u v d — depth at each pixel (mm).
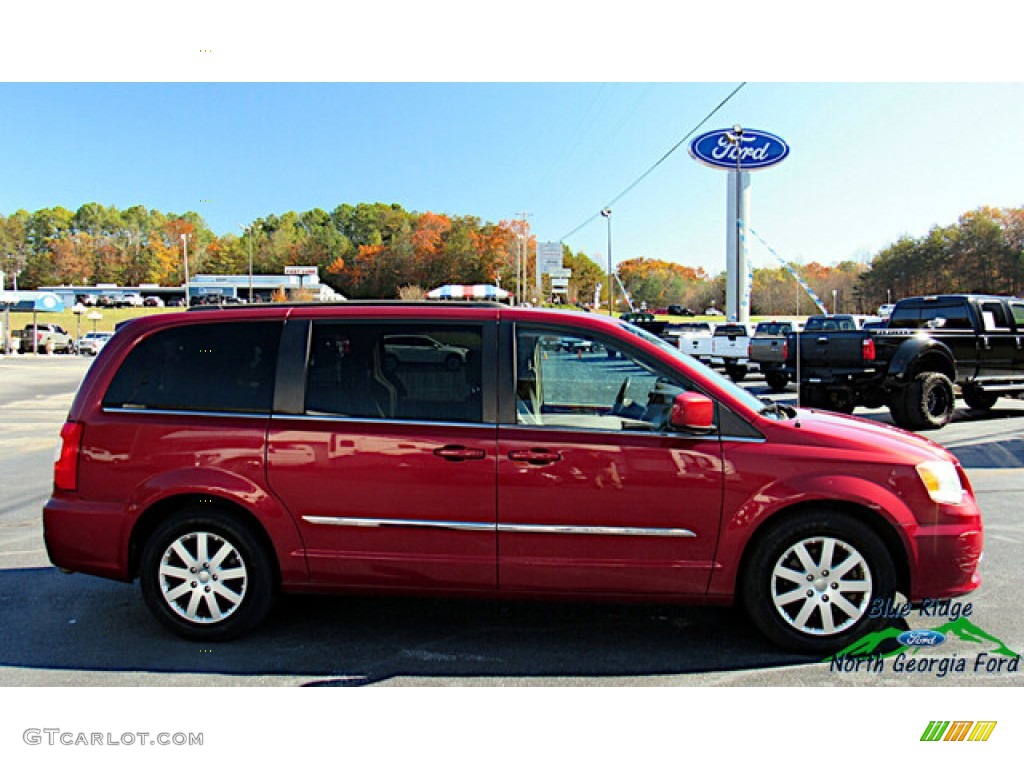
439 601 4352
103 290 109875
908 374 10406
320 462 3588
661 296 126062
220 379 3760
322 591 3693
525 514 3494
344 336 3732
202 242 149375
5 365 33531
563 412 3582
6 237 136000
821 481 3410
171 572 3742
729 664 3479
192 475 3646
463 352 3648
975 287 96312
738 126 35562
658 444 3467
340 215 146875
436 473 3520
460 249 112125
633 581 3506
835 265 125312
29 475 8469
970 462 8266
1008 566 4750
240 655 3604
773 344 15555
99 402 3811
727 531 3449
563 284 67500
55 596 4469
